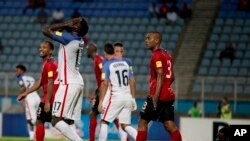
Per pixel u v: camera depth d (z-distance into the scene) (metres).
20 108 76.62
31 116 55.12
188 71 86.12
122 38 93.62
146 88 78.56
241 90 76.06
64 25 31.62
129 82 41.06
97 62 44.06
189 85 75.94
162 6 96.00
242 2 95.69
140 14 97.69
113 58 40.28
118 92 39.78
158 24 95.25
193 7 96.69
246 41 90.75
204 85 76.56
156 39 31.48
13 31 96.44
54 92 35.34
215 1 96.81
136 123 66.00
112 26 95.94
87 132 65.44
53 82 34.53
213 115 74.94
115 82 39.81
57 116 31.89
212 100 75.69
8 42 94.38
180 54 88.69
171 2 97.50
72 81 31.84
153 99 30.59
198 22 94.00
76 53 31.91
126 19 97.06
